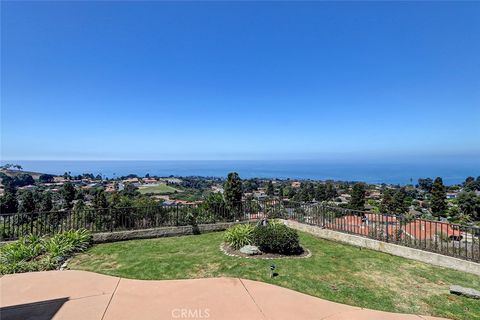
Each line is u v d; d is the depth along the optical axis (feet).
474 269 19.72
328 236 29.32
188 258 22.35
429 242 23.31
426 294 16.43
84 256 23.24
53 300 14.79
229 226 33.73
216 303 14.62
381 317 13.67
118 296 15.33
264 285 17.03
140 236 29.58
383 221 25.95
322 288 16.93
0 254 22.08
